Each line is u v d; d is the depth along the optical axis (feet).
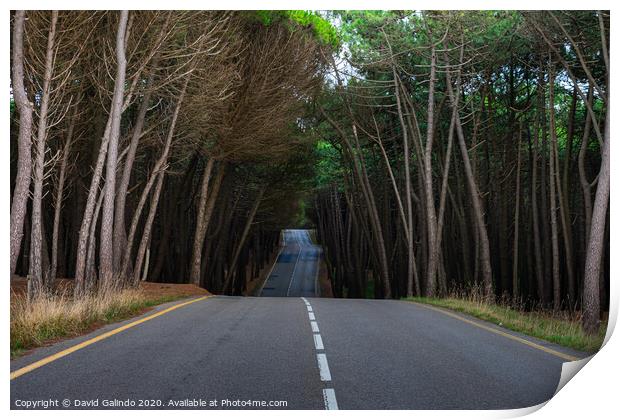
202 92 67.10
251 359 23.70
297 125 102.73
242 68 77.10
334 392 18.95
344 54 91.61
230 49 71.46
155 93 66.69
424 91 99.35
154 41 56.85
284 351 25.61
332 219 200.13
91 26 53.98
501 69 91.81
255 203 127.24
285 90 81.82
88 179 77.77
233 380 20.17
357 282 144.56
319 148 136.67
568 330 34.83
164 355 24.03
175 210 99.14
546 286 86.58
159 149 78.28
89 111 70.03
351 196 143.13
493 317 43.01
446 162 81.51
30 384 18.98
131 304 42.65
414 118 92.02
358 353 25.53
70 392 18.26
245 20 74.28
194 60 61.31
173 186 97.76
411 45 83.97
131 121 80.43
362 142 116.26
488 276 75.20
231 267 127.24
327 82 98.53
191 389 18.93
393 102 102.17
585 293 39.29
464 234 96.58
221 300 56.29
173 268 114.73
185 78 64.44
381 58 88.02
